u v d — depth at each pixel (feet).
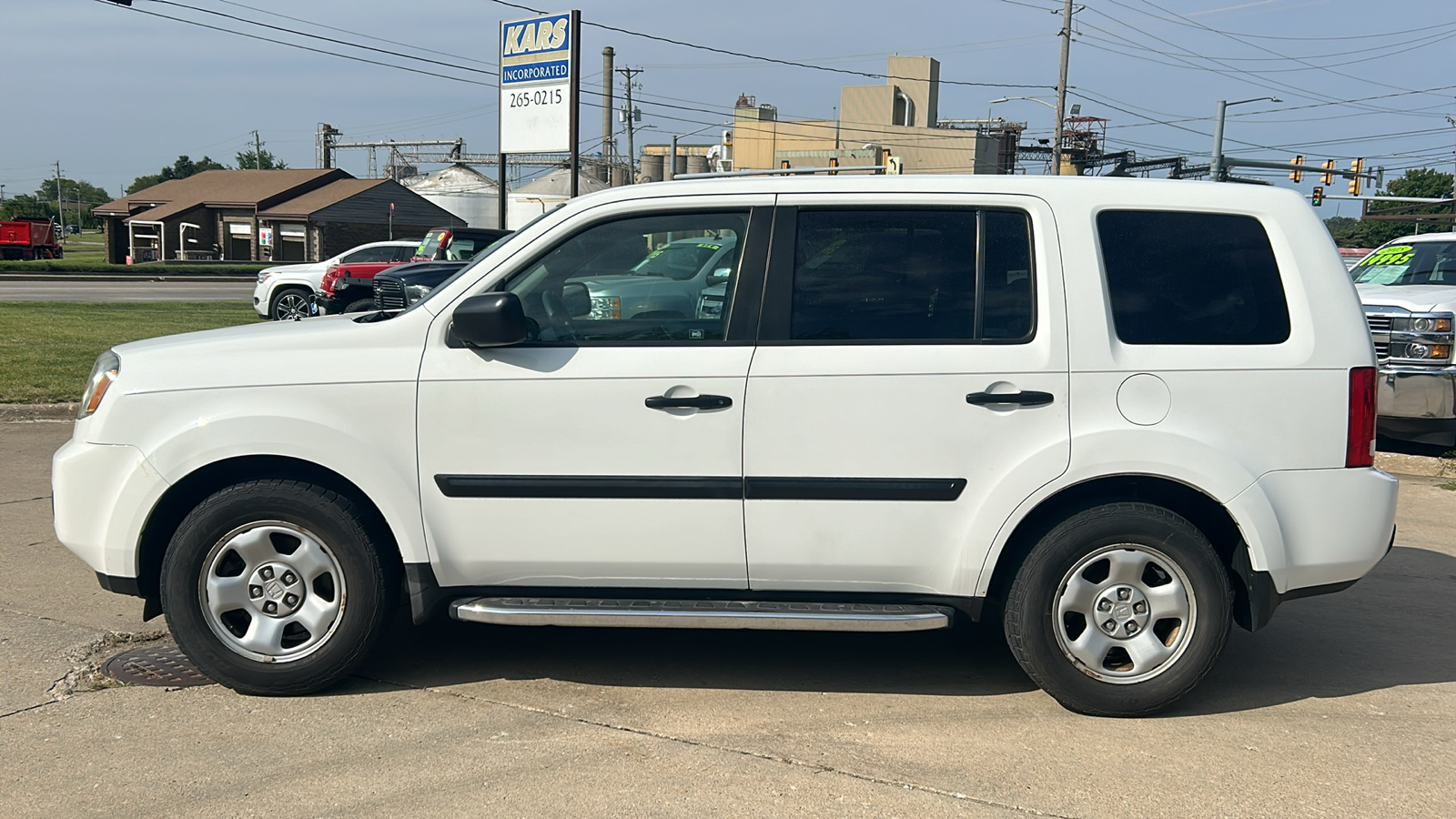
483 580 13.46
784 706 13.47
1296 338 12.94
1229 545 13.37
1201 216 13.15
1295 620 17.34
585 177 202.28
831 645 15.83
